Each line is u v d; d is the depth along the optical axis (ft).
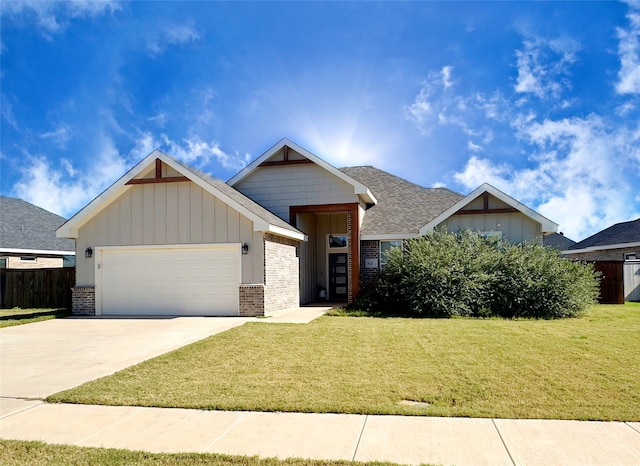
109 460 14.55
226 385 22.35
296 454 14.90
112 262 52.13
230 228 49.19
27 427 17.66
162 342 33.83
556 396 19.93
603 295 63.87
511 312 47.50
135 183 50.88
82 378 24.45
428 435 16.24
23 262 80.43
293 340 32.76
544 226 54.34
